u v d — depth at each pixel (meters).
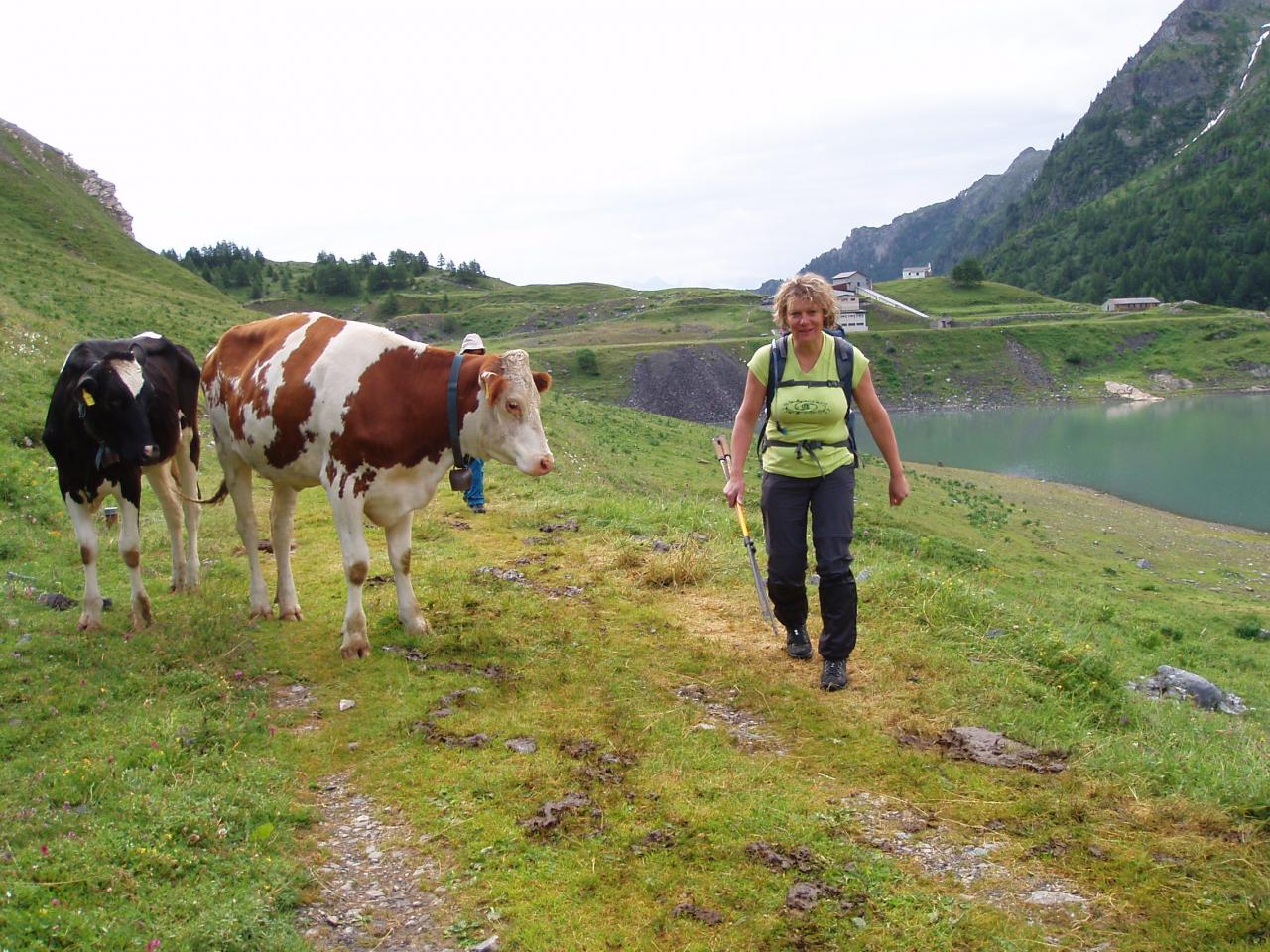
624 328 147.50
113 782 4.64
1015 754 5.06
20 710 5.47
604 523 10.73
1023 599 17.16
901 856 4.16
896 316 149.50
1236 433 77.81
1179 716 6.94
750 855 4.14
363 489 6.50
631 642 6.75
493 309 176.38
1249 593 29.45
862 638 6.70
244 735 5.30
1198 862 4.02
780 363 5.84
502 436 6.36
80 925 3.56
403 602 6.93
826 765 4.98
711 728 5.38
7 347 18.17
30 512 10.27
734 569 8.58
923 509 34.03
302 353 6.67
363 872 4.16
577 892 3.93
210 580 8.33
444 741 5.27
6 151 66.69
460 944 3.66
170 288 52.47
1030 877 4.00
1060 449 74.25
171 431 7.62
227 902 3.77
